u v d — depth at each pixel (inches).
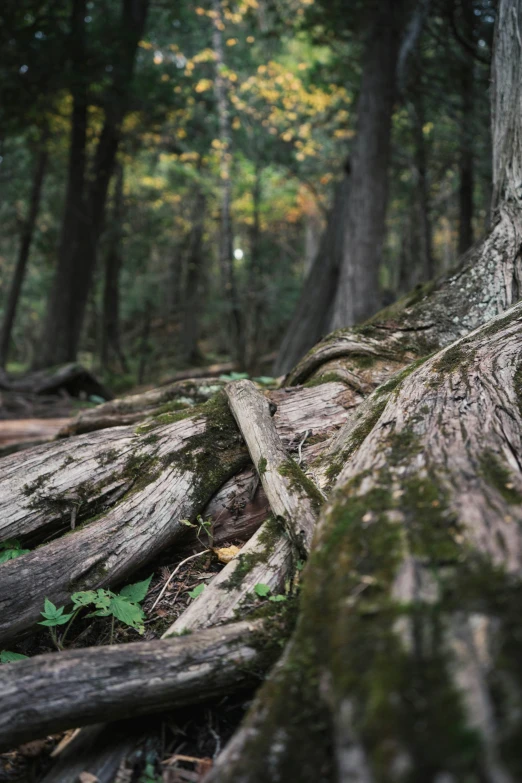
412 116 513.7
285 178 772.0
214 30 631.8
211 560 99.9
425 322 137.4
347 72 506.0
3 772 63.9
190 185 915.4
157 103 599.5
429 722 40.8
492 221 139.6
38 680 59.7
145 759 62.4
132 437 110.0
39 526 97.0
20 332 1411.2
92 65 532.7
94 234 626.2
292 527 80.9
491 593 48.3
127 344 1200.8
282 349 417.1
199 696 64.4
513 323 106.6
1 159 729.6
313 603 57.7
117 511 95.1
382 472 70.0
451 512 59.1
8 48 484.7
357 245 355.6
